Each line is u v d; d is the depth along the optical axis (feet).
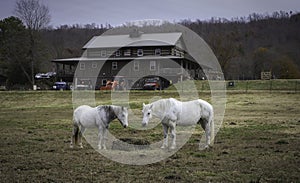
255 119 67.56
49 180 25.63
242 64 225.35
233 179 25.49
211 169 28.58
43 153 35.99
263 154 34.42
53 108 102.47
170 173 27.30
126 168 29.27
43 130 56.29
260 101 102.63
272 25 349.20
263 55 232.94
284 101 101.91
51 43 268.62
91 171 28.25
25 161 32.12
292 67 213.05
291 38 313.32
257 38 312.71
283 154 34.32
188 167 29.37
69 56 261.44
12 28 246.27
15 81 201.98
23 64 201.57
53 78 193.26
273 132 50.14
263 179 25.43
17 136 49.26
